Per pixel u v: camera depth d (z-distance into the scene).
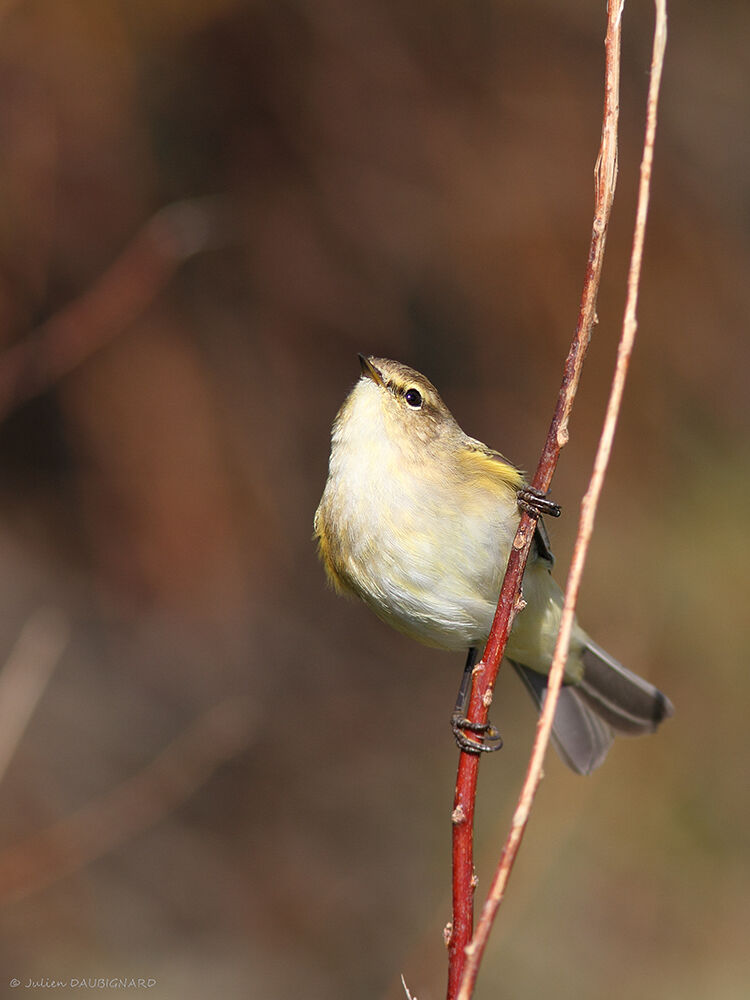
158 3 12.38
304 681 13.17
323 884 11.81
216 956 11.27
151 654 12.91
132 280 8.97
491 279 12.84
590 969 10.45
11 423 12.80
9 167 11.92
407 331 13.12
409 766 12.74
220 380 12.92
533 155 12.77
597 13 12.84
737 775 11.23
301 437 13.28
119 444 12.69
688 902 10.77
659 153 13.12
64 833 10.38
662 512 12.56
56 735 12.20
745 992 10.23
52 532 12.98
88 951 11.10
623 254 12.80
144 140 12.59
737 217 13.61
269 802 12.39
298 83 12.81
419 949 10.48
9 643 12.28
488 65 12.77
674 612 12.05
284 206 12.98
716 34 14.03
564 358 12.78
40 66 12.02
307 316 13.16
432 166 12.84
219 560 12.97
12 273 11.95
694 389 12.92
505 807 11.17
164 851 11.94
